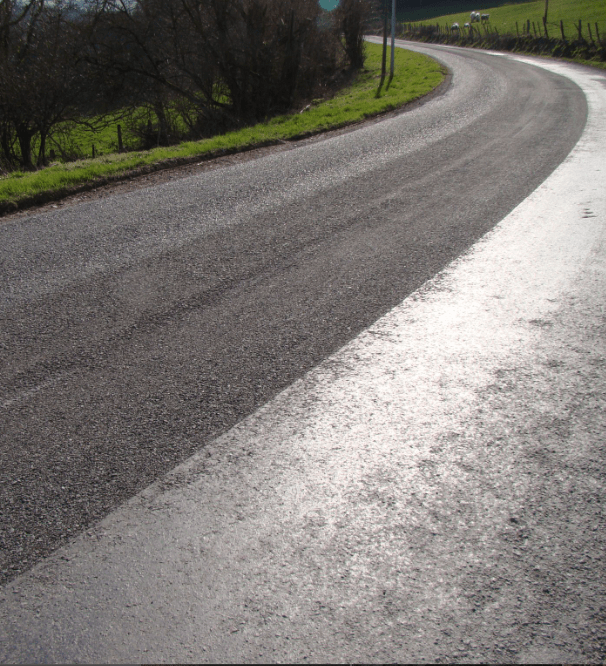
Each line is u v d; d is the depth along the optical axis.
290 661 1.40
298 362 2.82
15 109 15.75
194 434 2.29
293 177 7.16
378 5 34.00
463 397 2.47
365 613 1.52
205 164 8.63
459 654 1.40
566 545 1.70
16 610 1.57
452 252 4.22
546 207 5.20
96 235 5.13
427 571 1.63
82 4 16.70
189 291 3.72
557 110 11.95
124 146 21.66
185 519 1.86
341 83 28.88
